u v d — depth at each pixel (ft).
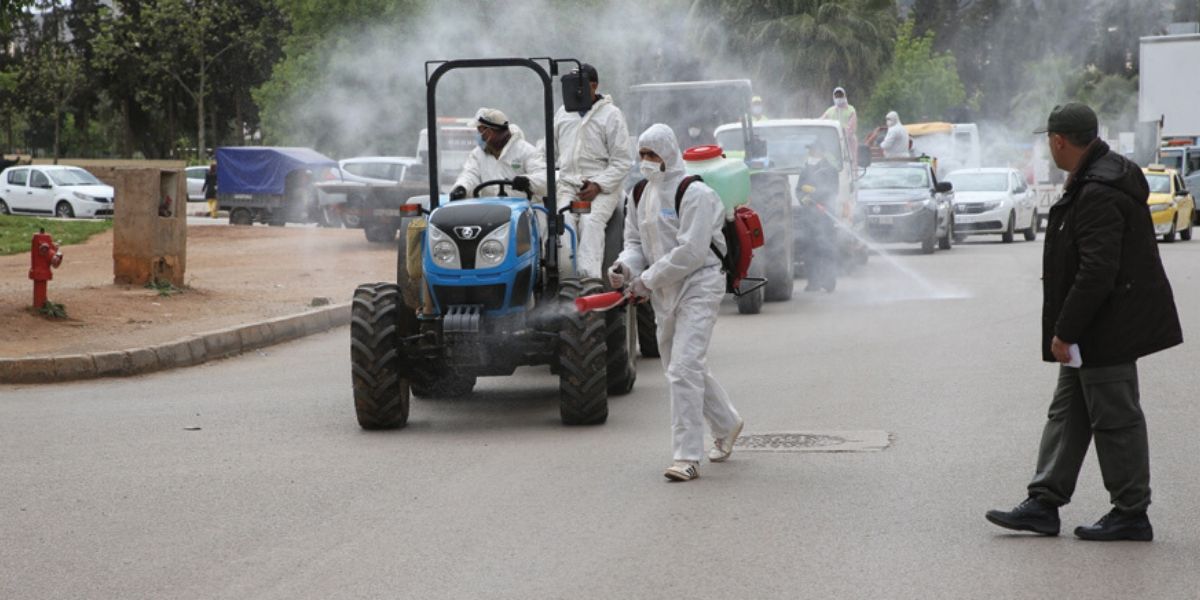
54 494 32.78
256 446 38.60
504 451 37.40
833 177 84.17
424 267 40.32
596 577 25.35
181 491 32.94
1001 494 31.35
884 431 39.14
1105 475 27.25
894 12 237.45
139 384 51.06
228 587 25.13
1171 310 26.58
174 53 333.01
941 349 56.39
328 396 47.67
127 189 74.64
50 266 62.34
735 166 34.12
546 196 43.68
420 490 32.71
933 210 119.75
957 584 24.54
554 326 40.98
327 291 79.77
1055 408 27.66
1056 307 26.81
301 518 30.17
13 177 189.57
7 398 47.78
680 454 33.58
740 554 26.73
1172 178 147.54
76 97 383.04
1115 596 23.73
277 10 328.49
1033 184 183.11
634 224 34.68
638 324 55.31
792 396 45.60
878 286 87.61
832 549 26.99
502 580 25.25
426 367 41.60
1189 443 36.73
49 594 24.88
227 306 70.64
